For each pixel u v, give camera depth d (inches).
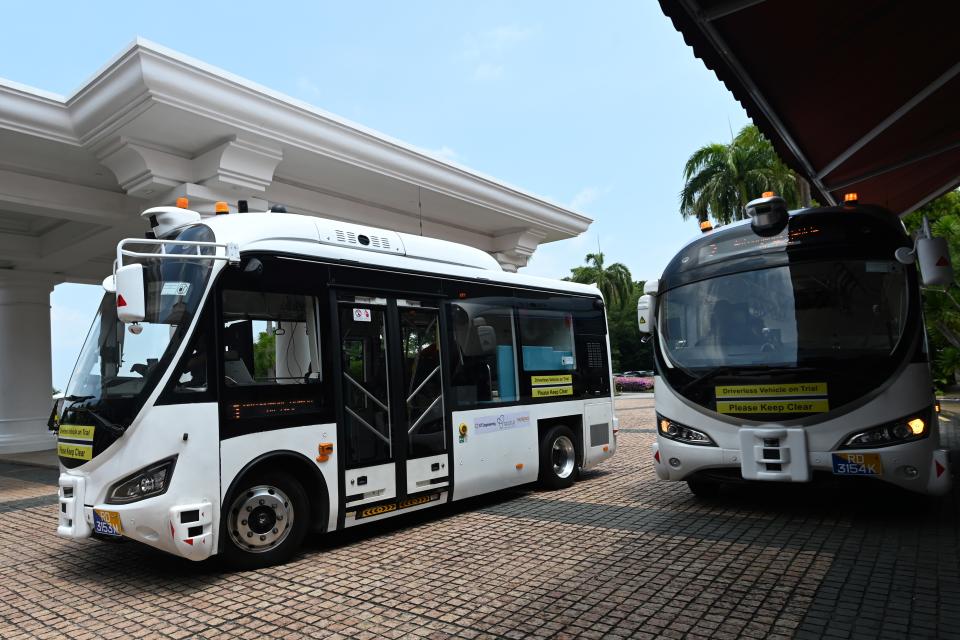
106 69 354.0
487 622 155.9
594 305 374.3
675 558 200.2
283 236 233.5
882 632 141.6
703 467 248.7
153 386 190.9
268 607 172.2
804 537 217.0
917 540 207.8
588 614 158.2
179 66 350.9
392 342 254.5
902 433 216.8
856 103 244.8
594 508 279.9
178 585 194.4
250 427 206.1
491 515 274.7
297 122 418.6
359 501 233.3
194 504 190.4
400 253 278.7
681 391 255.4
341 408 231.1
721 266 261.4
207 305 203.0
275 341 218.8
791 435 227.1
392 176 498.3
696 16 173.8
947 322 434.0
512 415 304.7
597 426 360.8
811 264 243.6
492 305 306.5
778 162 1086.4
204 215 409.7
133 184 414.9
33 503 356.2
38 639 158.7
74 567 221.9
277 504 211.6
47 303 703.7
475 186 570.6
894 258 233.8
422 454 259.0
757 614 154.1
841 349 227.3
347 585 187.6
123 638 156.6
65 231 593.0
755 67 210.4
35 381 684.1
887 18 184.7
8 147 404.5
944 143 301.0
